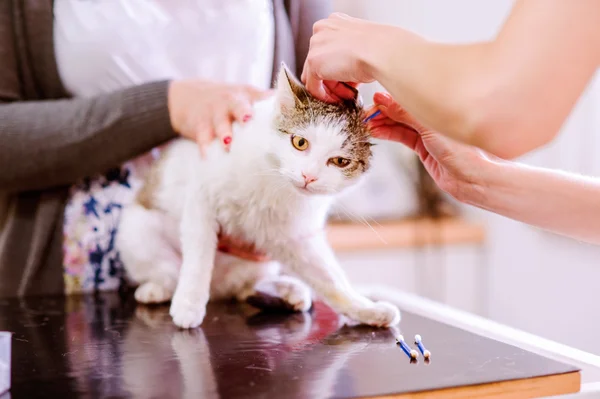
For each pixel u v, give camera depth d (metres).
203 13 1.24
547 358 0.78
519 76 0.53
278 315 1.04
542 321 1.98
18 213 1.23
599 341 1.70
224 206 1.02
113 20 1.20
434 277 2.23
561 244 1.87
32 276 1.21
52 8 1.20
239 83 1.25
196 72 1.26
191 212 1.01
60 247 1.22
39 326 0.95
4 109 1.14
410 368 0.73
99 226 1.23
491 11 2.14
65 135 1.12
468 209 2.34
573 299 1.82
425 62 0.59
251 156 0.98
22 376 0.70
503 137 0.57
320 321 0.99
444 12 2.35
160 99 1.12
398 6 2.38
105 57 1.21
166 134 1.13
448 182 0.92
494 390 0.69
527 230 2.03
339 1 2.32
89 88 1.24
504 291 2.18
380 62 0.64
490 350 0.81
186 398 0.63
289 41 1.33
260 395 0.64
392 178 2.30
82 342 0.85
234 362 0.76
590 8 0.51
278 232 1.03
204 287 0.97
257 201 1.00
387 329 0.94
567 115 0.56
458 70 0.57
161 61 1.24
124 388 0.66
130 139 1.13
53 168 1.14
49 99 1.26
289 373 0.71
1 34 1.19
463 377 0.70
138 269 1.18
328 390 0.65
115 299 1.17
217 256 1.15
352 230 2.21
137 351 0.81
